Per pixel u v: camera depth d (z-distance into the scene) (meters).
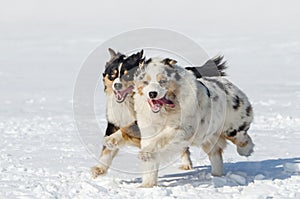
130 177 10.30
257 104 21.20
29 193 8.94
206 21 87.94
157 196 8.63
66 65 41.31
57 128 17.02
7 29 77.94
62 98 25.09
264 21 85.69
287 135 14.89
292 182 9.51
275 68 34.94
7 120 18.89
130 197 8.62
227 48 47.16
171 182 9.79
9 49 53.97
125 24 82.19
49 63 42.88
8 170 10.82
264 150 12.80
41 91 27.94
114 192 8.97
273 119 17.62
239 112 10.39
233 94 10.38
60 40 60.56
